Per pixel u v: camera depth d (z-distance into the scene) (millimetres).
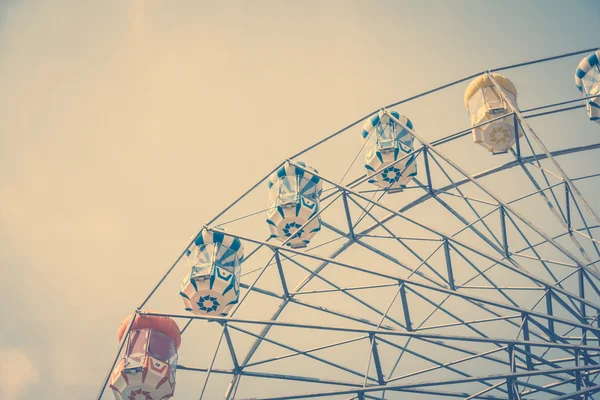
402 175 28406
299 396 21922
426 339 23094
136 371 22875
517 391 20391
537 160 25281
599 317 23297
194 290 25406
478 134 27797
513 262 24625
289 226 27219
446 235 23359
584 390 19844
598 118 26109
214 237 26047
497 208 25062
